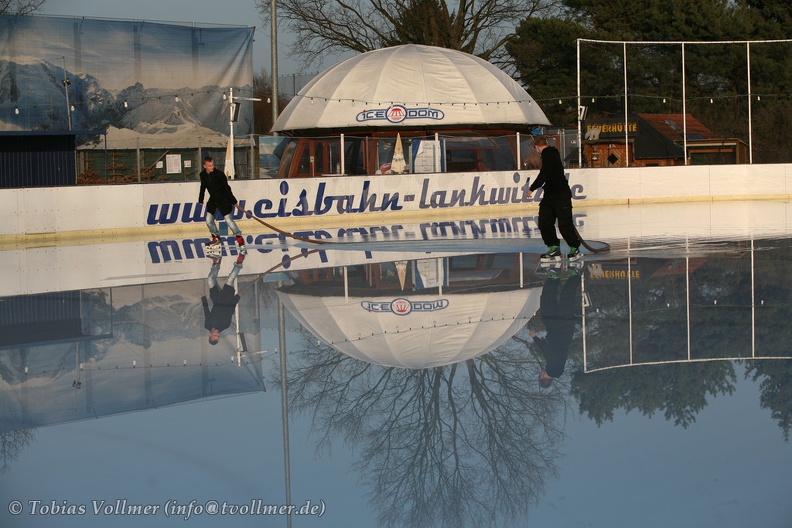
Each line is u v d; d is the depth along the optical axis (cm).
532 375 697
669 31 4481
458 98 3094
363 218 2456
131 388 701
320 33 4688
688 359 742
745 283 1156
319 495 459
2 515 443
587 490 454
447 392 652
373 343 832
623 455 506
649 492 448
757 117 3778
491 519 420
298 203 2338
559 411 598
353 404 630
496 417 587
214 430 582
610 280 1201
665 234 1848
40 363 796
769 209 2581
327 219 2392
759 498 436
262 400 654
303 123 3150
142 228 2114
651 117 3853
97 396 680
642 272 1276
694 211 2539
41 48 3012
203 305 1073
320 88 3183
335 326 919
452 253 1577
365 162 2891
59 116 3053
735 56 4225
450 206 2605
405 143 2817
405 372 716
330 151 2991
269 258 1558
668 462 493
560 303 1027
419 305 1035
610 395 634
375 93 3067
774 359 737
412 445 536
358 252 1628
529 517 421
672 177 2998
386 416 598
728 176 3052
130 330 934
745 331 854
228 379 720
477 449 524
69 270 1439
